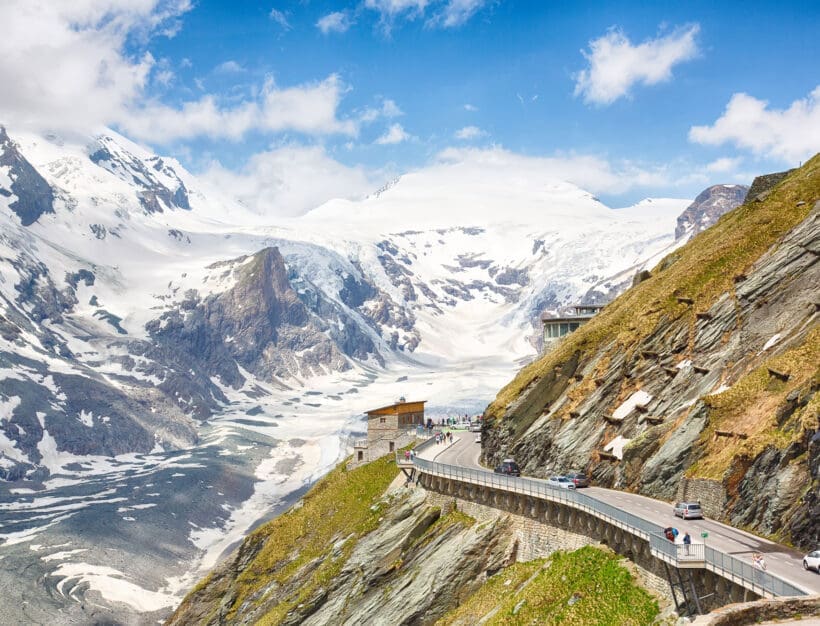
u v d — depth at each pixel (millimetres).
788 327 90562
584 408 106938
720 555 56438
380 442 144000
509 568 88938
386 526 111812
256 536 141125
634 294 124750
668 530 62906
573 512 80938
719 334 98375
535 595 74688
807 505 64125
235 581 134750
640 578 67625
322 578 113125
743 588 54531
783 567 58031
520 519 90562
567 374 116938
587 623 66500
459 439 151125
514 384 132625
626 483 92250
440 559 96562
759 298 96562
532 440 111750
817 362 80750
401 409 146750
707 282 107562
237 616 128625
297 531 134625
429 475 110500
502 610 77438
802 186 115312
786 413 75250
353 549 113188
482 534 92938
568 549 81375
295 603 112875
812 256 94750
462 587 91750
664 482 86000
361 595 106375
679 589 62156
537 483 86312
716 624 42500
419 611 93062
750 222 113688
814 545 62312
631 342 108500
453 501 105062
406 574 101812
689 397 95188
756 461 72812
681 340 103125
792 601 43938
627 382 104875
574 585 72188
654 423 95438
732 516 72938
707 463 81688
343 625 104125
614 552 72875
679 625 57938
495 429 121250
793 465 68625
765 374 85688
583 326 134750
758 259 103375
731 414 84500
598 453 98938
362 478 136250
